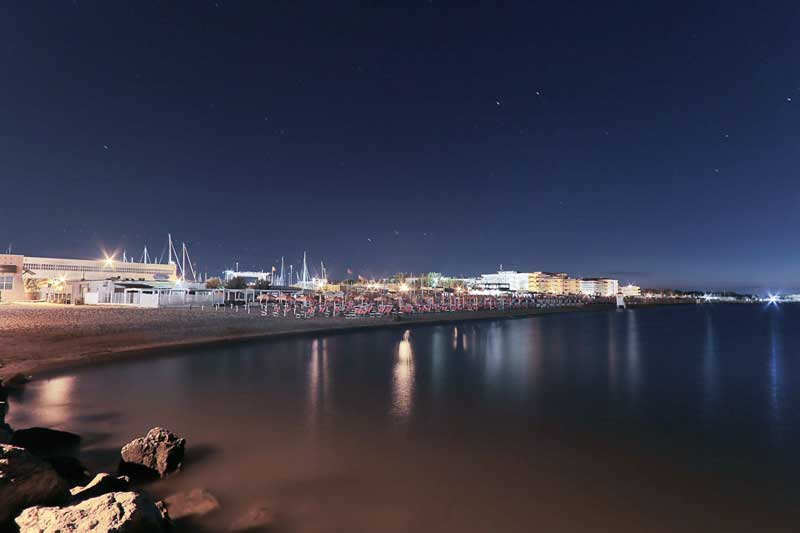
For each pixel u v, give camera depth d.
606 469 9.30
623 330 48.09
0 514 5.06
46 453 9.36
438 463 9.42
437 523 6.98
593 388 17.31
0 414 9.38
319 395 15.11
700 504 7.80
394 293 123.06
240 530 6.61
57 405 13.14
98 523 4.96
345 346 28.30
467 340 34.09
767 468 9.49
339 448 10.14
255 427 11.52
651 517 7.32
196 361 21.02
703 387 18.05
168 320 35.09
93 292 56.16
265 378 17.67
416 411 13.43
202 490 7.85
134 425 11.42
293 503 7.51
